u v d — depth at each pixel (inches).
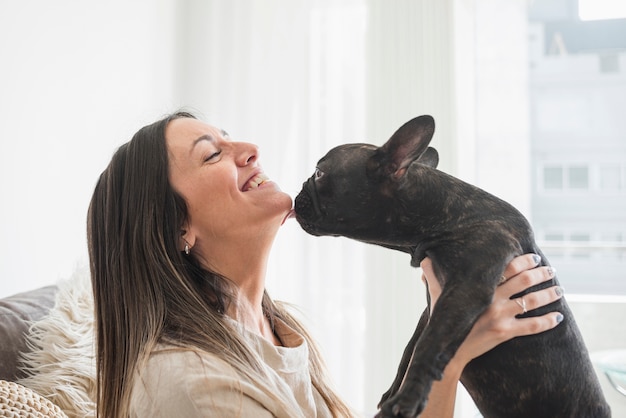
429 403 51.1
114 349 63.0
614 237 161.2
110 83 132.0
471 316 46.9
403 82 152.9
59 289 88.3
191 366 54.8
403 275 152.0
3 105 101.3
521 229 52.8
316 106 160.2
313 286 158.1
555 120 161.9
